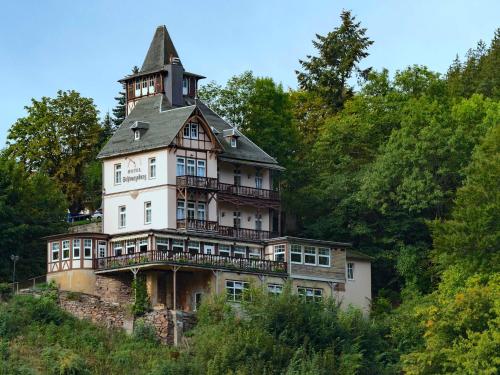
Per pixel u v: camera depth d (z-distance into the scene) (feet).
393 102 472.44
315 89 526.98
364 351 354.54
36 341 343.67
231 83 471.62
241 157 424.46
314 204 448.24
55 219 435.94
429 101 463.42
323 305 362.74
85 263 386.32
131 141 412.57
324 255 406.62
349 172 455.63
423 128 420.77
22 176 434.71
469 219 359.87
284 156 461.37
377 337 363.15
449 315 320.09
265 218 431.02
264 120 462.60
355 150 468.34
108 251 392.06
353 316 362.94
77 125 489.67
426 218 424.46
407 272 415.23
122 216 411.34
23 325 351.46
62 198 446.60
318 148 466.70
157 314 364.79
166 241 388.37
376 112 473.26
